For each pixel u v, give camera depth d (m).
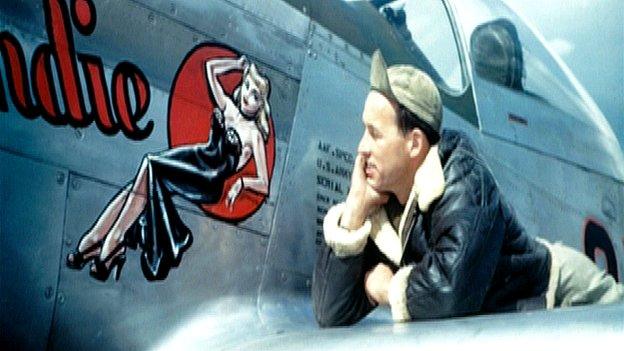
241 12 2.73
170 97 2.39
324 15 3.19
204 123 2.49
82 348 2.10
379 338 1.72
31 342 2.00
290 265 2.78
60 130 2.07
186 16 2.50
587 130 5.13
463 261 2.02
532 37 5.05
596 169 5.06
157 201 2.30
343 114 3.13
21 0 2.02
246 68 2.69
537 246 2.28
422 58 3.94
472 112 4.14
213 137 2.52
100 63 2.20
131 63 2.29
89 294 2.11
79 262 2.08
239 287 2.56
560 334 1.54
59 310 2.04
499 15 4.72
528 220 4.34
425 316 2.03
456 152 2.19
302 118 2.92
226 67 2.61
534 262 2.22
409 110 2.19
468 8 4.48
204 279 2.44
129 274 2.21
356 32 3.39
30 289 1.98
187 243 2.38
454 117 3.99
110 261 2.16
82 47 2.16
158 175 2.32
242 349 1.90
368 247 2.27
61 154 2.07
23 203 1.97
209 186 2.48
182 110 2.42
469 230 2.04
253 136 2.67
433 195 2.10
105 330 2.15
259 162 2.68
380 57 2.23
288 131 2.85
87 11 2.18
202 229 2.44
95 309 2.12
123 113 2.24
